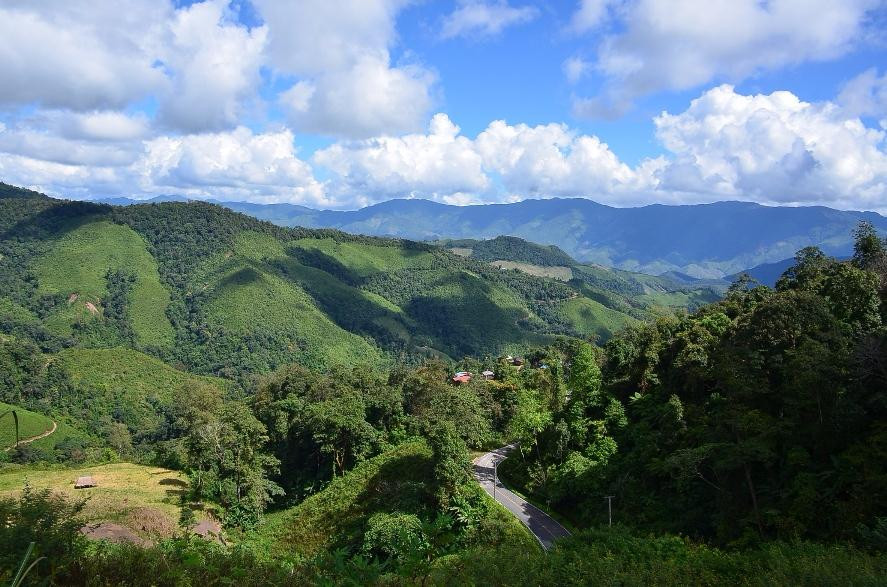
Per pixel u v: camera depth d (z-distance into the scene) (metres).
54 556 8.83
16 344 129.12
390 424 68.19
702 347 45.69
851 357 29.30
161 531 37.28
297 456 66.56
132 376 140.00
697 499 34.31
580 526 41.94
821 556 17.02
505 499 49.09
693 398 43.59
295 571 11.90
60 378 125.69
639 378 53.09
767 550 18.80
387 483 46.88
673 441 39.22
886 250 46.09
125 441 107.94
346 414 58.81
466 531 37.56
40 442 99.31
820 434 28.91
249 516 48.19
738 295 62.25
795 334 34.34
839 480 25.58
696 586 16.28
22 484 49.22
